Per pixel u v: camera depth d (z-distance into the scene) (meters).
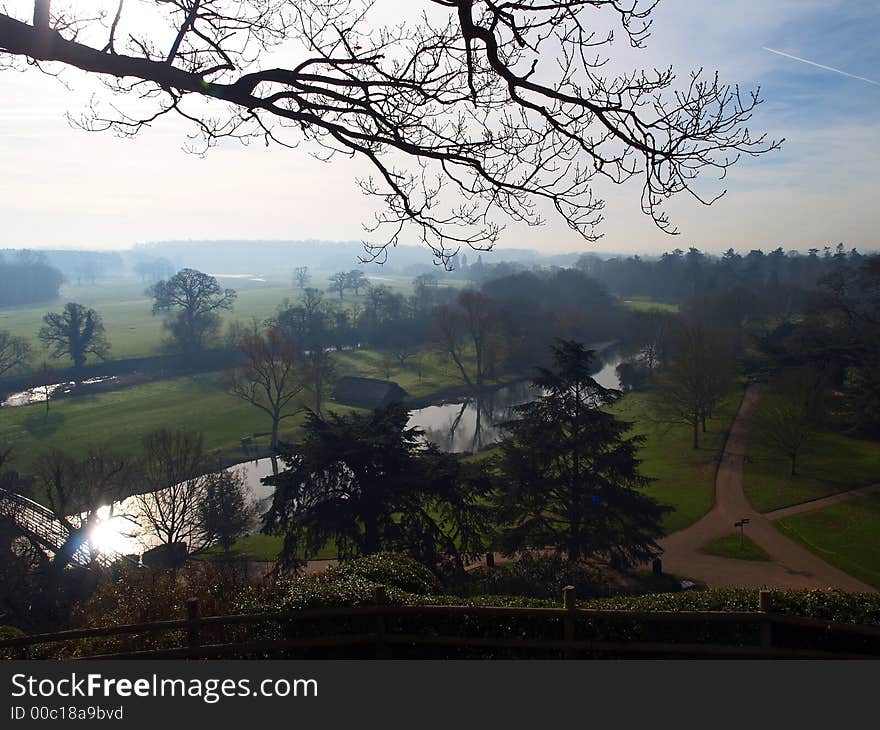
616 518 27.23
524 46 5.66
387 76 5.95
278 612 8.40
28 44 4.85
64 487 34.31
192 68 6.22
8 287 185.62
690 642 8.89
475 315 84.75
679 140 5.66
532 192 6.18
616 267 189.12
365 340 108.00
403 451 23.38
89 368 85.62
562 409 28.25
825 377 55.81
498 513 28.44
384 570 12.12
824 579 29.66
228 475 36.50
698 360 55.50
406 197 6.41
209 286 95.25
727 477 46.44
